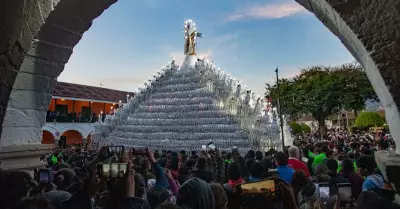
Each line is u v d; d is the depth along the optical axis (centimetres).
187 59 2347
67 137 3319
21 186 209
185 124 1980
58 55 390
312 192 340
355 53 253
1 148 344
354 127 3575
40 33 351
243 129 1750
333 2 229
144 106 2275
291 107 3406
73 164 802
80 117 3209
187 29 2438
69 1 337
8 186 204
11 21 308
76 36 391
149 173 546
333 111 3469
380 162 236
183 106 2055
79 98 3219
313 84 3362
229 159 924
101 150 271
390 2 214
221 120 1862
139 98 2320
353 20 223
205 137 1828
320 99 3197
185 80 2191
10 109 363
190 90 2138
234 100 1850
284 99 3438
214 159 963
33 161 392
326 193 378
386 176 229
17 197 204
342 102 3088
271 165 648
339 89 3109
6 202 200
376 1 218
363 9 221
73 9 351
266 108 1722
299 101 3372
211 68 2080
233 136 1750
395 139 224
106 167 234
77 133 3412
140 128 2141
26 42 344
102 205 255
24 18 330
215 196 257
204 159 519
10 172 215
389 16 214
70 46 396
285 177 454
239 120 1788
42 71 383
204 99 2008
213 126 1845
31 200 207
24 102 378
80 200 224
